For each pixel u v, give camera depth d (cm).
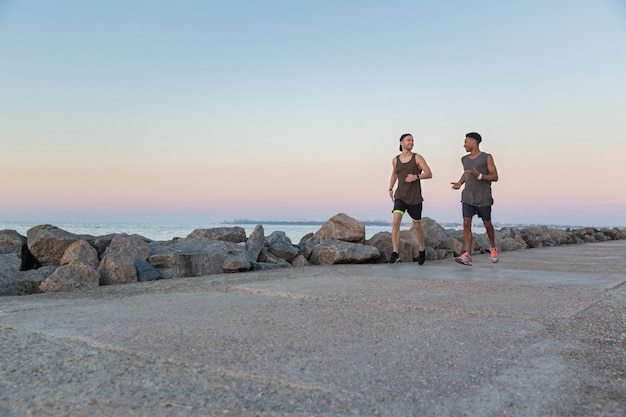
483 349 279
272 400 209
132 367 248
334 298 421
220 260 684
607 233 2197
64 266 546
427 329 322
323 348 279
